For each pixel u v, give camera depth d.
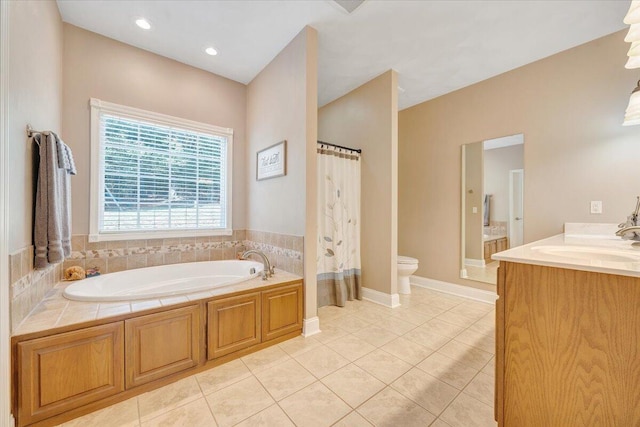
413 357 1.99
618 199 2.31
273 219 2.81
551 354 1.09
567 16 2.18
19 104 1.41
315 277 2.45
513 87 2.97
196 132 3.03
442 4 2.09
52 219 1.63
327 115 3.90
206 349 1.87
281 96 2.69
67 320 1.46
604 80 2.40
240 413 1.45
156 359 1.66
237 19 2.27
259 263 2.88
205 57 2.83
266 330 2.15
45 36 1.83
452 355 2.02
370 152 3.26
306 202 2.38
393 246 3.04
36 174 1.63
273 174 2.78
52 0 1.99
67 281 2.17
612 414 0.96
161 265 2.75
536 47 2.59
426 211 3.75
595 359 0.99
